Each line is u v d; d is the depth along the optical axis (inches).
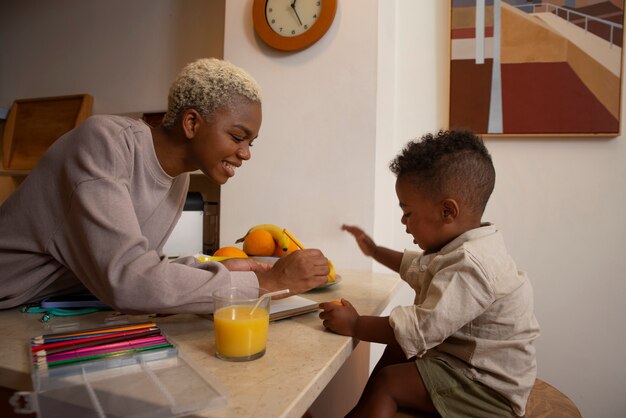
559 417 33.9
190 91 33.2
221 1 85.9
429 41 68.4
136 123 35.2
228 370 23.3
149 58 92.8
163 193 37.8
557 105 61.1
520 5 62.2
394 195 70.7
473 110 64.7
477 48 64.3
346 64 60.7
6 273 33.5
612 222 60.6
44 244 31.3
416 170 37.2
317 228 62.5
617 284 60.6
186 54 89.4
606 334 61.2
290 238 51.3
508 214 64.6
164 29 91.4
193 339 28.4
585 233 61.7
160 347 25.2
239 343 24.6
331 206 61.8
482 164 36.7
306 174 63.1
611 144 60.4
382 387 34.6
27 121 100.8
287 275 32.6
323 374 23.6
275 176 64.7
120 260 27.1
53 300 34.4
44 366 21.9
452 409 32.4
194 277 28.8
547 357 63.6
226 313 25.5
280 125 64.4
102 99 97.7
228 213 67.4
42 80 104.5
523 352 32.5
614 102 59.0
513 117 63.0
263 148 65.2
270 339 29.3
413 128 69.4
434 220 36.9
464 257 32.2
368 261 60.0
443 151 36.7
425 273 36.5
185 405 18.6
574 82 60.4
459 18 65.0
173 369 22.9
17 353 24.6
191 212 72.4
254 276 31.9
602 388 61.6
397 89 70.1
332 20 60.6
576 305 62.2
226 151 34.1
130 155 32.9
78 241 29.4
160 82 91.9
